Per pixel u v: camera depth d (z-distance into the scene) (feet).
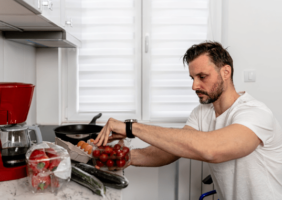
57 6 4.10
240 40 6.34
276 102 6.41
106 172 2.97
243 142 2.81
